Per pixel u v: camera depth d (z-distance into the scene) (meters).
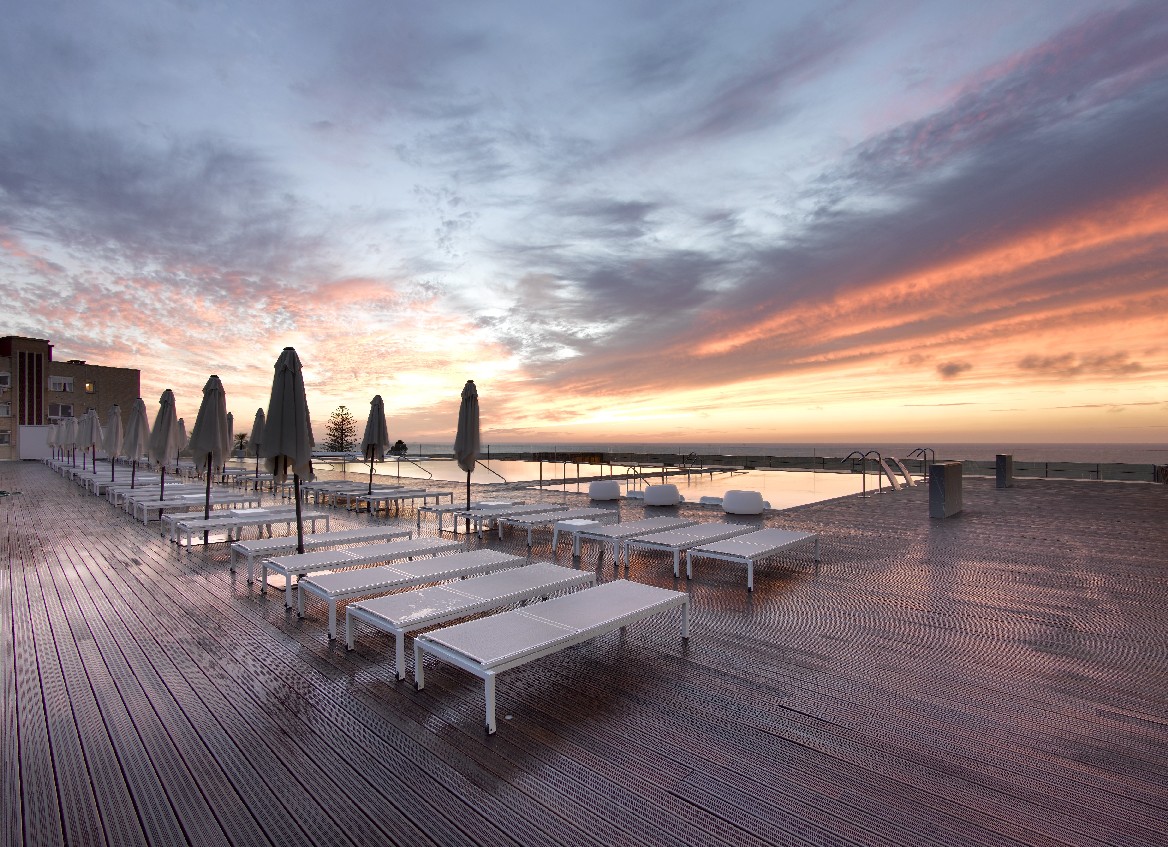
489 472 18.55
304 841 1.78
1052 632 3.76
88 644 3.65
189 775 2.17
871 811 1.90
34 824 1.87
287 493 12.62
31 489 14.73
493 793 2.03
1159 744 2.35
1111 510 9.30
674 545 5.33
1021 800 1.96
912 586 4.92
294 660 3.38
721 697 2.82
